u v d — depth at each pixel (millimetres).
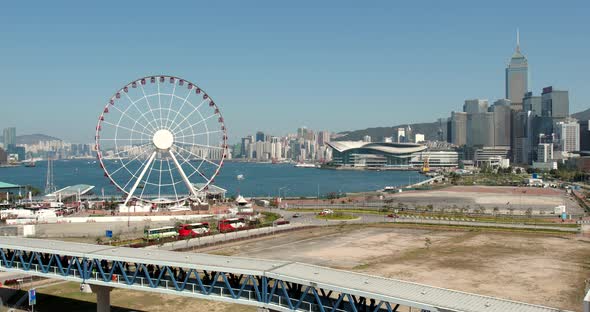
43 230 188875
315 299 73000
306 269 74562
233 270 74125
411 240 171625
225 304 96000
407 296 62438
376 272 124438
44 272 88625
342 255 146000
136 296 100812
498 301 61375
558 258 140875
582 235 180250
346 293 64938
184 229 177375
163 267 80000
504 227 197375
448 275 121500
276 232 188125
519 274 122500
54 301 97500
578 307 96938
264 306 72438
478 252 149625
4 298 98938
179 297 100188
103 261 92000
